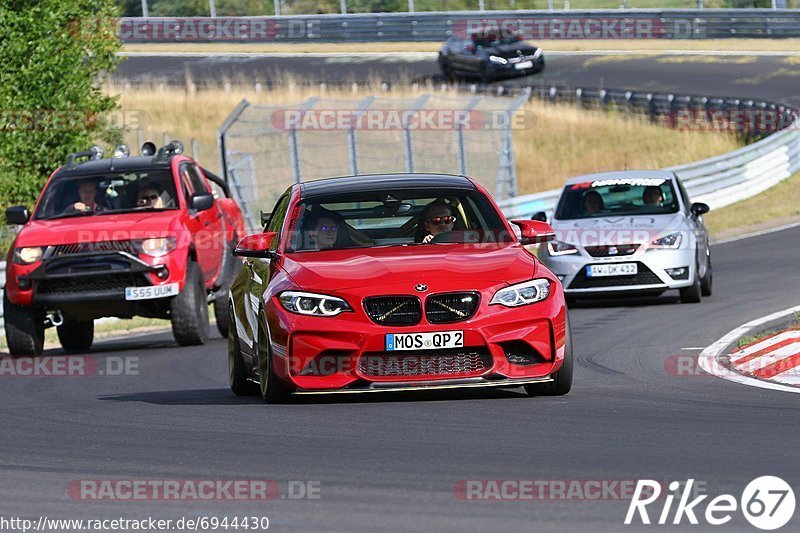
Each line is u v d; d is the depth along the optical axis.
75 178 52.03
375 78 159.12
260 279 31.64
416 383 28.53
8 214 49.69
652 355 39.75
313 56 182.62
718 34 176.25
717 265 70.19
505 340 28.50
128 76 173.75
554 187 123.69
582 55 175.62
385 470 22.08
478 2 199.50
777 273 63.38
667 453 22.86
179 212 50.75
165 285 48.69
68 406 33.38
